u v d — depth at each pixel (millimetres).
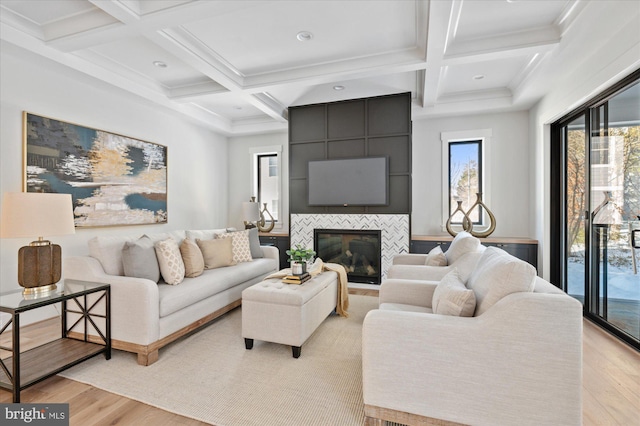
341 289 3348
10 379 1798
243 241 4094
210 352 2508
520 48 2840
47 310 3188
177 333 2568
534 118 4289
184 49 2990
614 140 2768
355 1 2469
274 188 6125
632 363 2303
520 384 1393
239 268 3596
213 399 1876
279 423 1667
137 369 2227
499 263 1614
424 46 3088
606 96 2818
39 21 2715
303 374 2166
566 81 3359
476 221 4797
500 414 1416
